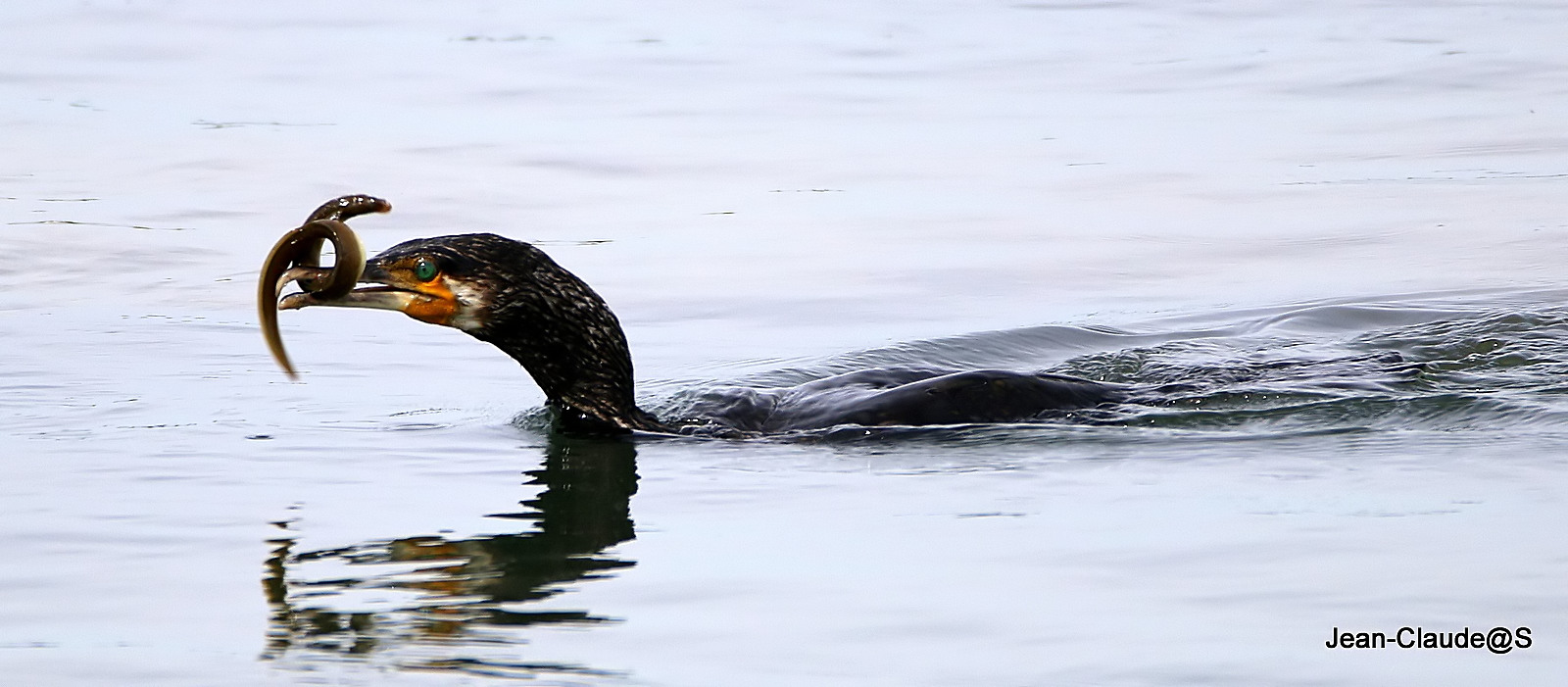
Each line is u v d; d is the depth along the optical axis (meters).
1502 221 23.55
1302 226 23.67
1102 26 43.56
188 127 30.52
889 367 16.66
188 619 9.35
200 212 24.25
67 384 15.67
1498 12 44.78
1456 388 14.65
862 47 40.56
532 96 34.28
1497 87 34.09
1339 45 39.78
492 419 14.54
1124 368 16.33
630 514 11.48
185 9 46.00
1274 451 12.77
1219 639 8.80
